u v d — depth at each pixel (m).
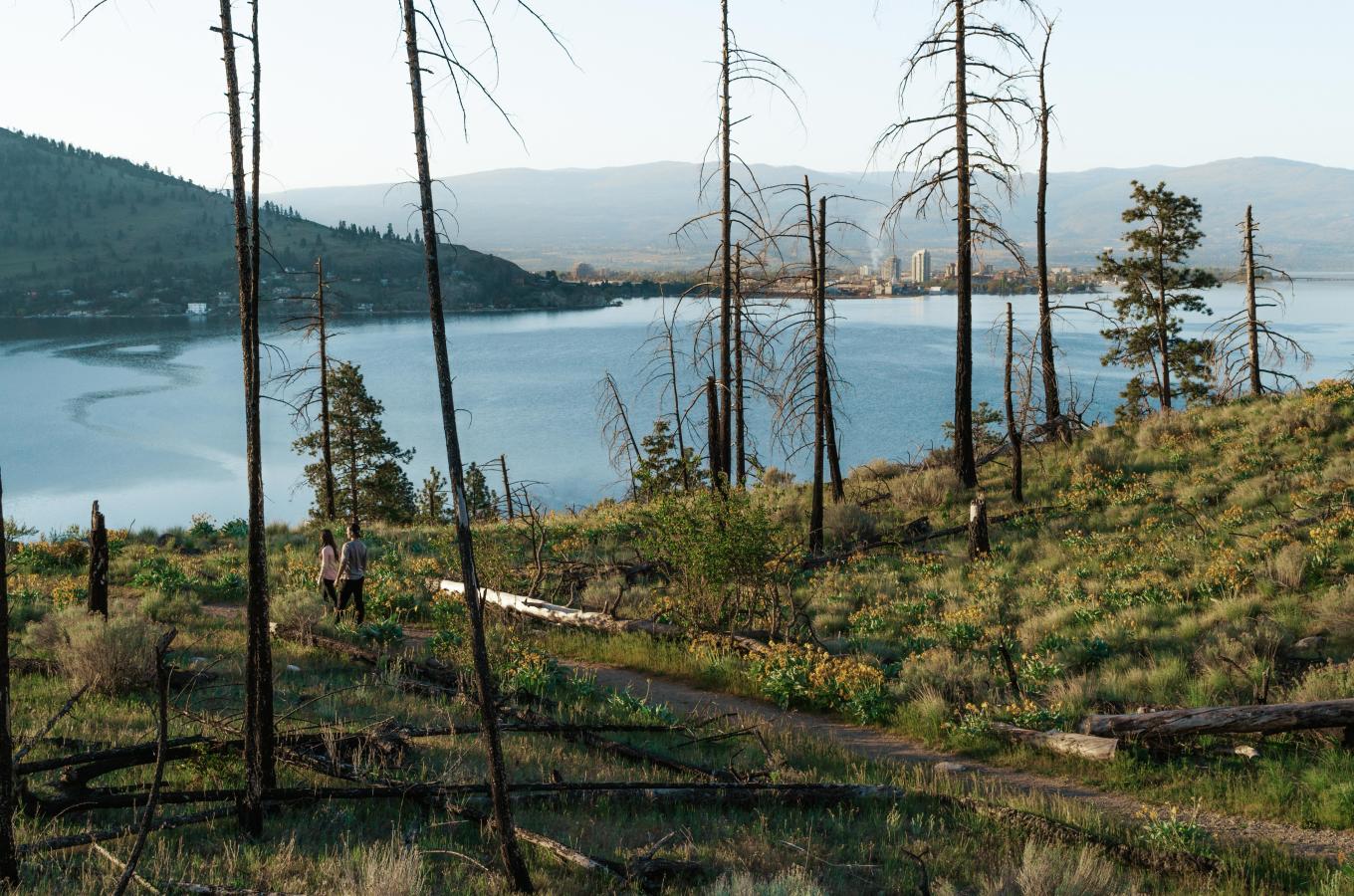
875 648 16.03
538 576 19.59
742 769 10.41
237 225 7.55
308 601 16.81
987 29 25.20
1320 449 24.45
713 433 27.98
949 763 11.39
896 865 7.96
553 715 12.33
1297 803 9.44
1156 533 21.44
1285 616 14.49
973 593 19.50
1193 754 10.93
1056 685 13.18
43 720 10.09
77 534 26.39
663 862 7.41
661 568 20.34
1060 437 32.22
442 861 7.39
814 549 23.67
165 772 8.82
